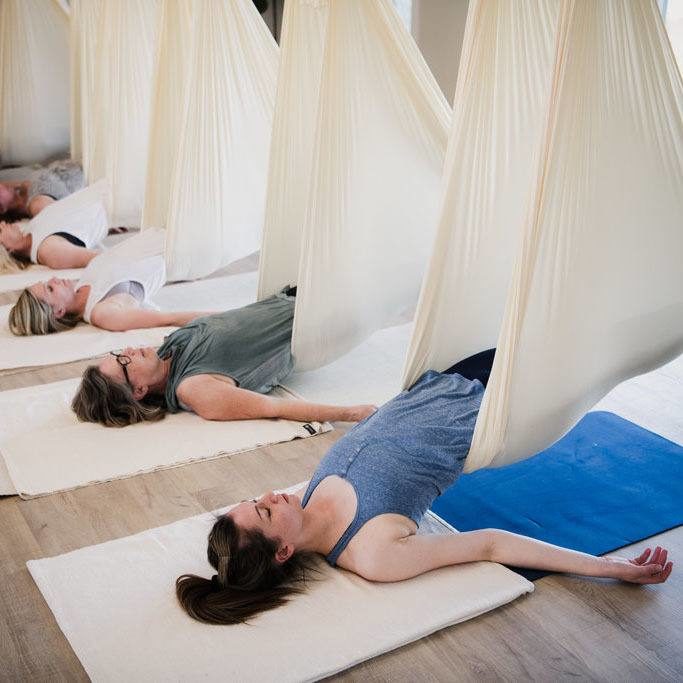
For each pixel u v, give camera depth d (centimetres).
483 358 295
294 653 202
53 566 238
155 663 201
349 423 322
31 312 402
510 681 194
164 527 255
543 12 244
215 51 394
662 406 325
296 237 376
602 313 250
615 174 232
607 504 262
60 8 653
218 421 319
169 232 421
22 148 683
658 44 222
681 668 196
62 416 327
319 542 229
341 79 303
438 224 261
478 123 251
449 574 227
